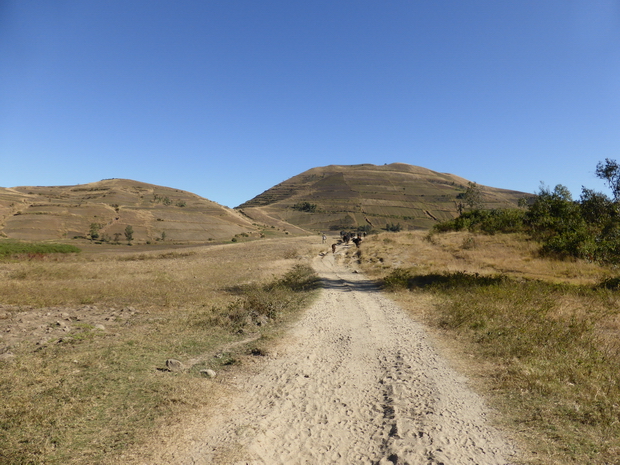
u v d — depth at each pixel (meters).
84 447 3.75
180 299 13.46
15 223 110.69
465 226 46.03
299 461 4.08
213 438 4.23
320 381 6.45
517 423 4.80
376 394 5.97
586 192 35.38
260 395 5.72
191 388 5.52
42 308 10.78
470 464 3.91
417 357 7.79
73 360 6.22
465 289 15.81
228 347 8.24
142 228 120.19
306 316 11.88
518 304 12.05
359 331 10.09
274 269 27.45
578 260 24.20
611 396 5.44
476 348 8.25
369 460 4.14
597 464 3.82
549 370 6.52
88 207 135.25
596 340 8.49
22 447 3.62
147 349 7.42
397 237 47.81
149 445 3.91
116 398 4.93
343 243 51.62
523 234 35.44
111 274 21.97
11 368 5.62
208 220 143.00
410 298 15.36
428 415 5.10
